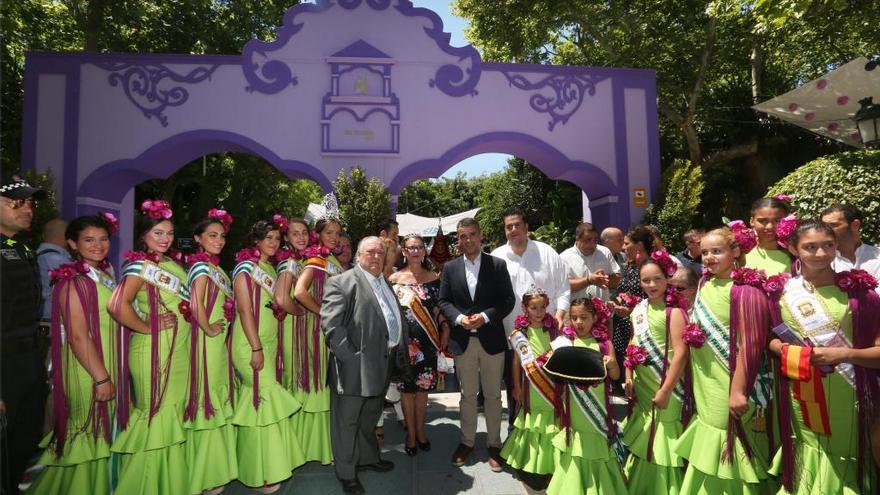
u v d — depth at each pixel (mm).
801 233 2543
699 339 2824
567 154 8711
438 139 8531
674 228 8266
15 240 3199
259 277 3564
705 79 12727
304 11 8422
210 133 8203
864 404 2447
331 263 4180
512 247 4336
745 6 9750
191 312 3299
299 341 3840
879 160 5719
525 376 3576
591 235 5082
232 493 3557
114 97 8133
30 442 3102
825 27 10086
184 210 16125
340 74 8406
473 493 3486
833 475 2490
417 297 4113
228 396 3523
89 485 3080
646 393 3184
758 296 2674
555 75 8758
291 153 8344
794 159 11461
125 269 3137
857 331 2443
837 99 8516
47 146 8031
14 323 2975
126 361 3180
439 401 5742
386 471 3826
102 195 8273
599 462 3137
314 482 3719
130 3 10430
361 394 3379
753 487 2756
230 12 12703
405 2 8555
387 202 8055
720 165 12453
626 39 12227
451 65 8602
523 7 11766
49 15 10844
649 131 8938
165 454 3199
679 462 2967
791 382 2621
